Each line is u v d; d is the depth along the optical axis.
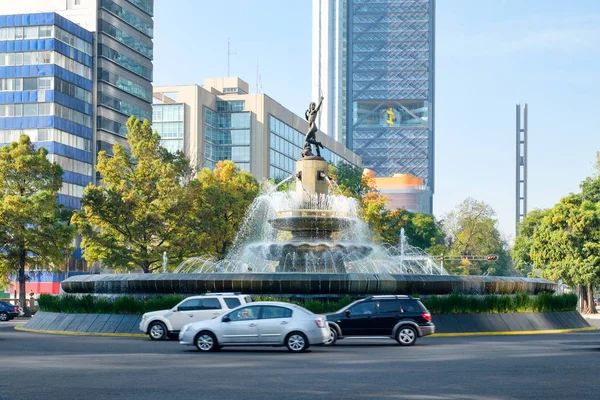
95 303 37.66
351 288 35.69
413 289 36.53
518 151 170.50
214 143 164.38
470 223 125.88
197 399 14.73
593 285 84.56
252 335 25.84
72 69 116.31
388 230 89.56
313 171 42.69
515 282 40.09
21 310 68.81
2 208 67.50
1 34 112.75
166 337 32.62
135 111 132.00
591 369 20.23
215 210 70.25
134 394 15.40
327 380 17.75
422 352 25.84
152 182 69.31
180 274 37.38
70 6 124.00
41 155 70.00
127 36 129.88
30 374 18.94
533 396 15.20
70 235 69.62
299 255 41.28
